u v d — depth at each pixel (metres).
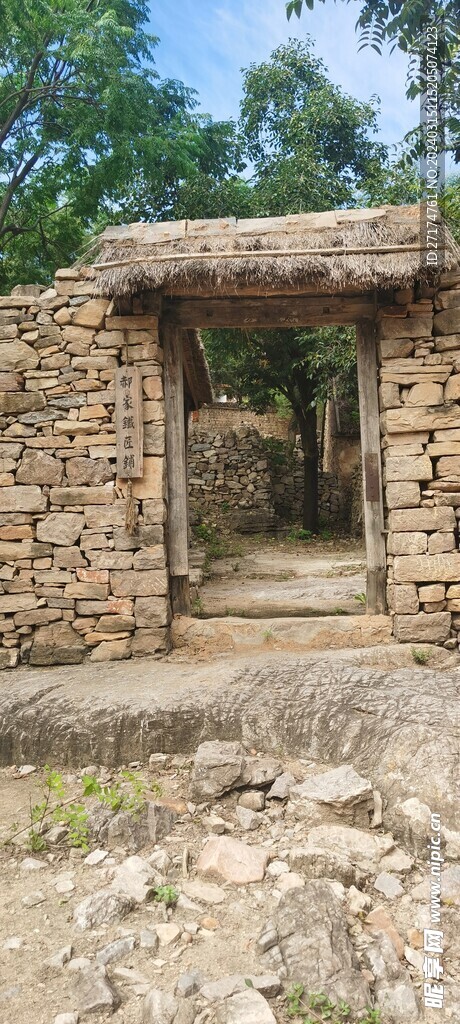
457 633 5.40
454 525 5.38
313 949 2.51
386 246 4.96
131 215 12.84
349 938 2.62
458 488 5.40
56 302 5.57
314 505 16.27
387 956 2.55
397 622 5.42
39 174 12.54
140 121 11.16
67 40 10.96
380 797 3.62
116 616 5.46
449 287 5.44
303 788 3.67
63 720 4.33
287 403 20.92
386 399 5.43
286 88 13.23
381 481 5.78
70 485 5.52
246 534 16.48
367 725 4.09
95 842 3.44
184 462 5.95
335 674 4.69
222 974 2.49
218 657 5.42
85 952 2.64
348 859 3.18
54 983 2.47
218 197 12.15
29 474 5.54
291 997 2.36
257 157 14.00
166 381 5.84
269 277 4.89
